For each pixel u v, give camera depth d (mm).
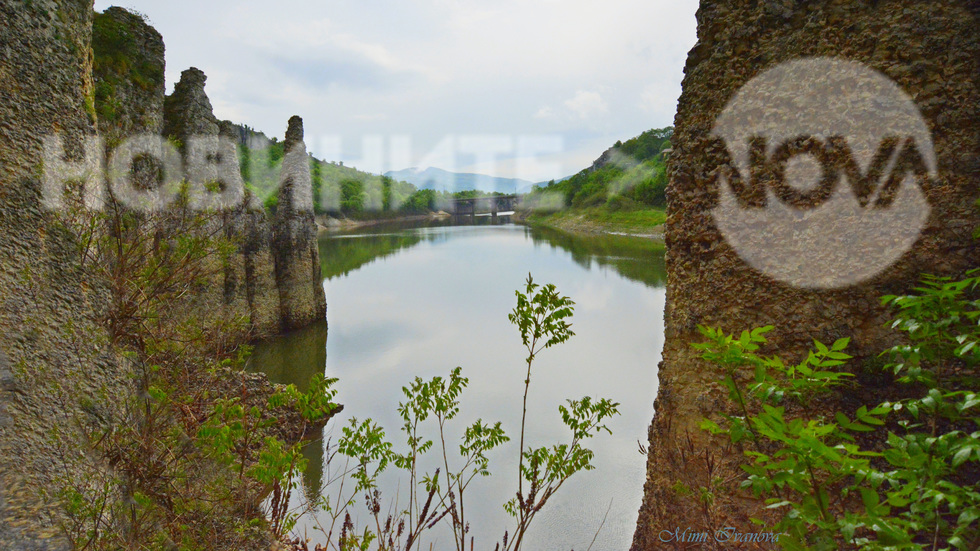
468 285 36156
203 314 7664
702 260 5348
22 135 4500
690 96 5512
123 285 5305
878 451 4324
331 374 17875
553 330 4422
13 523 3809
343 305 30438
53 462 4199
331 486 9859
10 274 4332
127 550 4230
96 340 4750
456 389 4965
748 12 5117
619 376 16766
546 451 4648
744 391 4914
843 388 4496
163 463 5090
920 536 3639
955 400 3955
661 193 77312
